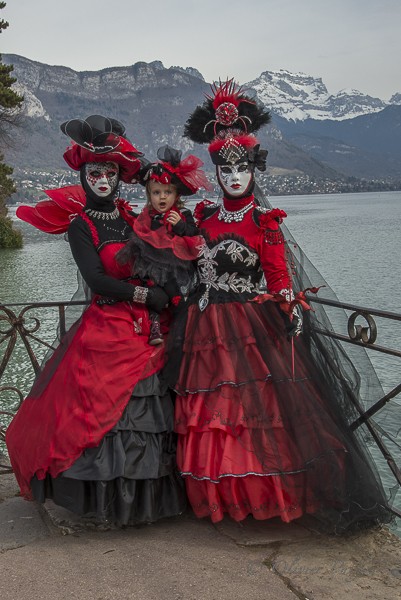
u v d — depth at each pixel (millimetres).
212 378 2912
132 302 3041
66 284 26062
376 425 3041
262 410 2807
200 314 3061
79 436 2807
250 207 3123
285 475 2775
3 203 43969
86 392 2857
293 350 2957
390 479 3182
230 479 2781
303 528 2961
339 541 2852
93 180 3064
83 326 3045
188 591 2502
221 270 3084
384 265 31062
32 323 16344
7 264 33656
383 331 14789
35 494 2979
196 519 3072
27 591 2525
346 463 2812
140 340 3000
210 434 2822
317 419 2822
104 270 3086
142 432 2869
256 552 2775
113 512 2848
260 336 2957
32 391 3119
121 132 3227
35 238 54562
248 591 2496
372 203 140500
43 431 2908
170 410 2973
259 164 3119
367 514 2838
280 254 3008
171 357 3025
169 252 3023
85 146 2975
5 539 2955
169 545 2844
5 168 42000
